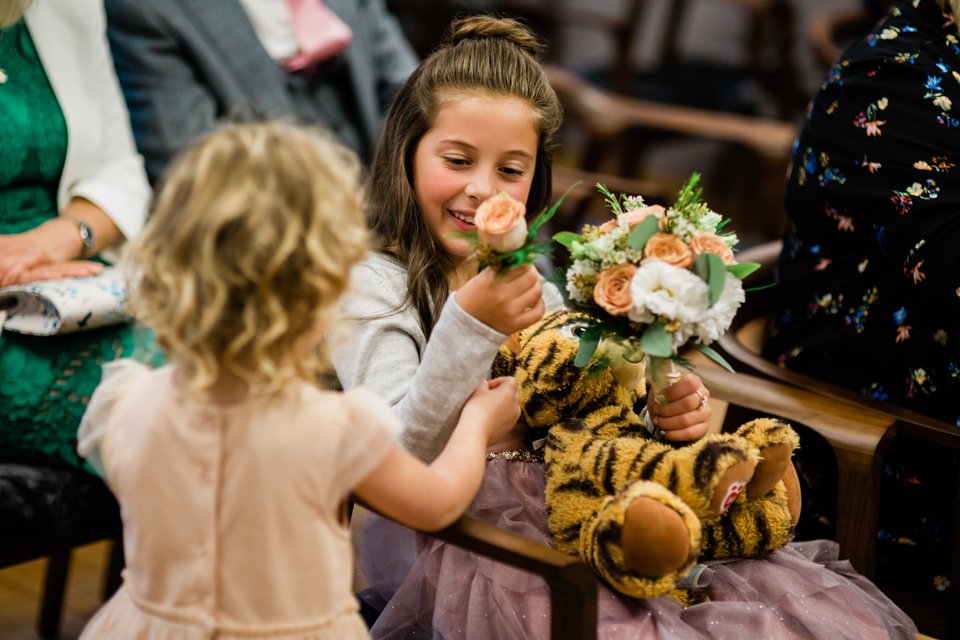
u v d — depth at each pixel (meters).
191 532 1.67
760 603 2.05
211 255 1.58
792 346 2.81
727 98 7.21
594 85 7.39
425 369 1.96
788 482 2.21
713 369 2.62
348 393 1.71
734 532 2.12
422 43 6.71
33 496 2.32
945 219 2.45
